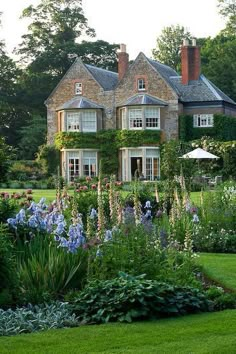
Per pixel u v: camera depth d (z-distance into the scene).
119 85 52.28
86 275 9.36
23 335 7.19
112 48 73.69
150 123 51.09
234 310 8.50
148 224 11.73
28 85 71.00
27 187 45.16
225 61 67.00
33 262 9.27
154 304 8.04
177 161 34.06
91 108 52.34
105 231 10.38
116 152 52.00
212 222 16.05
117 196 12.79
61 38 74.50
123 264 9.18
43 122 65.06
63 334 7.19
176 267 9.60
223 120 51.19
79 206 16.11
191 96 52.03
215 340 6.89
